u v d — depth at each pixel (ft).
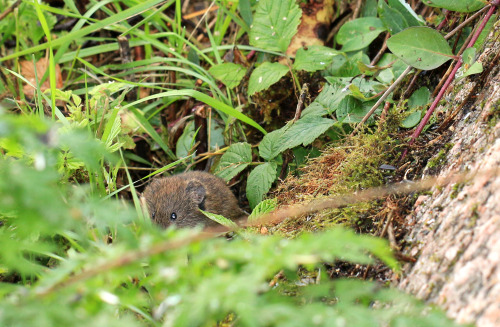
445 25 29.25
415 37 24.07
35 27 39.45
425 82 27.76
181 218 34.71
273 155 29.37
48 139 10.43
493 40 23.73
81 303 11.24
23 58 40.11
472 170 17.78
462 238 15.23
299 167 28.91
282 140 28.86
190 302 10.62
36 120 10.41
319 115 28.96
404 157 23.35
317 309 10.69
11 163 22.00
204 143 35.96
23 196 10.07
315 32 36.42
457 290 13.82
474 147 19.04
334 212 21.79
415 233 18.13
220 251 11.19
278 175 31.58
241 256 11.07
